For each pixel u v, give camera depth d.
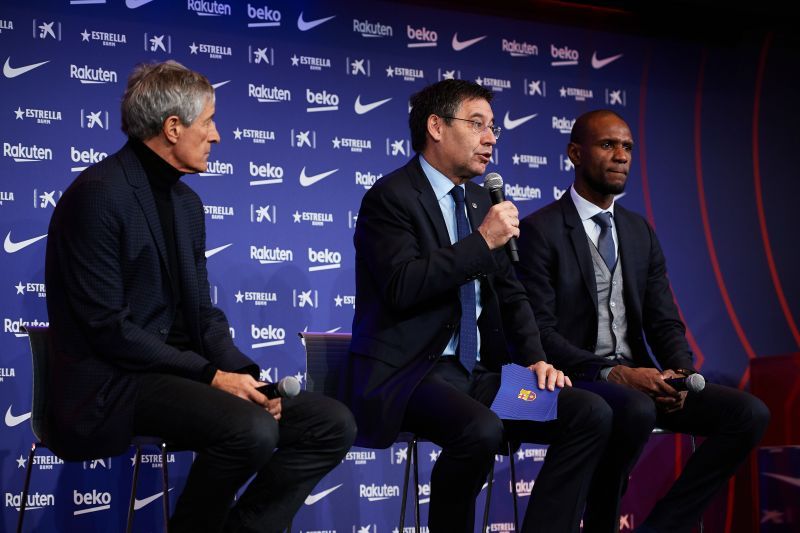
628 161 6.70
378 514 7.46
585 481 5.39
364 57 7.86
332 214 7.61
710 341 8.54
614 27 8.64
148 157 5.05
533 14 8.41
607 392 5.82
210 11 7.44
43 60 6.93
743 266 8.73
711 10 8.77
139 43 7.21
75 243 4.73
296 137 7.57
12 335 6.68
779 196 8.91
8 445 6.61
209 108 5.12
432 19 8.10
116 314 4.69
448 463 5.08
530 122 8.30
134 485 5.45
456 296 5.50
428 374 5.39
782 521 7.75
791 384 7.75
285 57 7.62
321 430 4.80
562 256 6.50
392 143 7.88
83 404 4.67
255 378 5.11
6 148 6.78
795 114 9.04
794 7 8.90
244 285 7.28
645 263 6.70
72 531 6.70
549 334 6.26
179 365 4.70
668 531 6.03
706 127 8.80
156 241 4.92
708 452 6.01
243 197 7.35
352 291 7.59
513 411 5.22
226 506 4.58
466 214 5.80
